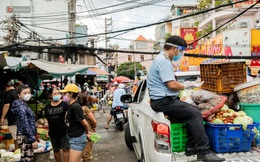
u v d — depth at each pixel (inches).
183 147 144.0
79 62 1002.7
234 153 140.7
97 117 553.3
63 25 995.9
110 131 394.3
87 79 1022.4
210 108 146.2
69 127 179.5
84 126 179.2
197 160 132.1
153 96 139.3
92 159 257.8
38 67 358.9
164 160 129.7
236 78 173.9
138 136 191.8
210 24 1027.9
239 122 141.4
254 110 157.2
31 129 188.1
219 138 140.7
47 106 211.6
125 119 405.1
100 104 686.5
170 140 131.4
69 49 538.6
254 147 149.6
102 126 435.8
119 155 269.7
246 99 159.6
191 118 134.3
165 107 135.7
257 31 626.8
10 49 510.0
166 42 140.4
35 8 983.6
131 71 2149.4
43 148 233.6
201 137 132.1
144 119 162.7
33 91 433.7
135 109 220.7
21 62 355.6
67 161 210.5
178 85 134.3
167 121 132.6
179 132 143.5
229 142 140.6
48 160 215.3
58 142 211.2
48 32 986.7
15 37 633.6
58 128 206.7
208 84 185.5
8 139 259.0
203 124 136.1
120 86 407.2
